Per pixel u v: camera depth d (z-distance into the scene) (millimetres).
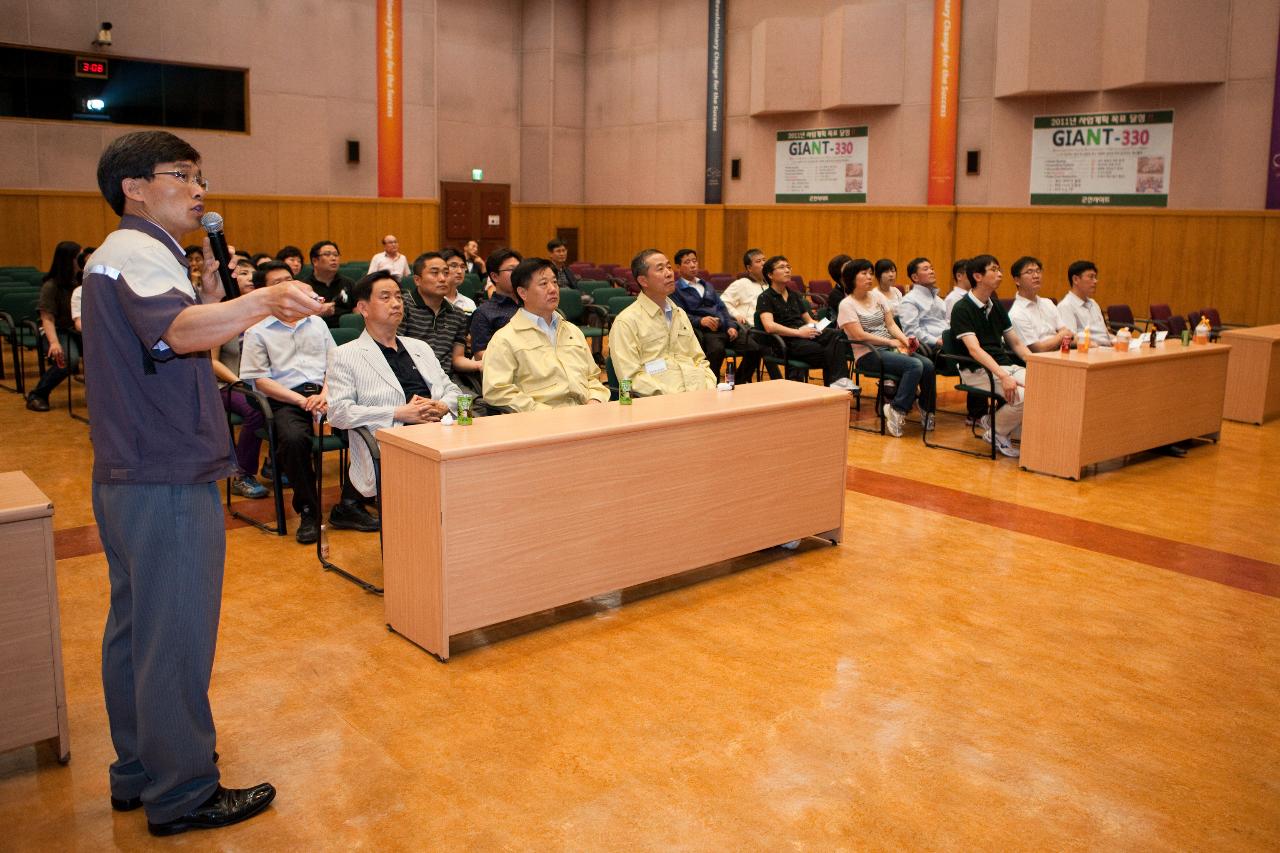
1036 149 12281
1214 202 11133
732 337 7258
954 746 2793
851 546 4574
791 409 4227
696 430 3869
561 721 2914
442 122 15680
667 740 2807
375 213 14930
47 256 12438
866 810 2471
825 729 2879
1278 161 10664
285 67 13867
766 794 2535
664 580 4121
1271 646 3514
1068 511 5168
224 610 3738
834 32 13492
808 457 4352
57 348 6910
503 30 16234
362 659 3324
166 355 2141
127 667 2387
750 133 14844
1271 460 6406
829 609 3812
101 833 2355
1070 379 5750
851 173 13828
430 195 15500
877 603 3877
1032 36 11789
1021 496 5453
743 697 3078
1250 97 10750
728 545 4082
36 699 2568
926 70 12953
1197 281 11336
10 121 12031
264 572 4156
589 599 3898
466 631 3320
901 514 5086
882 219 13562
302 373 5051
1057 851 2316
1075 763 2711
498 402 4477
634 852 2287
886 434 7102
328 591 3947
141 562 2223
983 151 12688
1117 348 6355
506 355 4516
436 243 15664
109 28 12133
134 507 2209
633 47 16031
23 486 2691
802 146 14297
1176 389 6383
